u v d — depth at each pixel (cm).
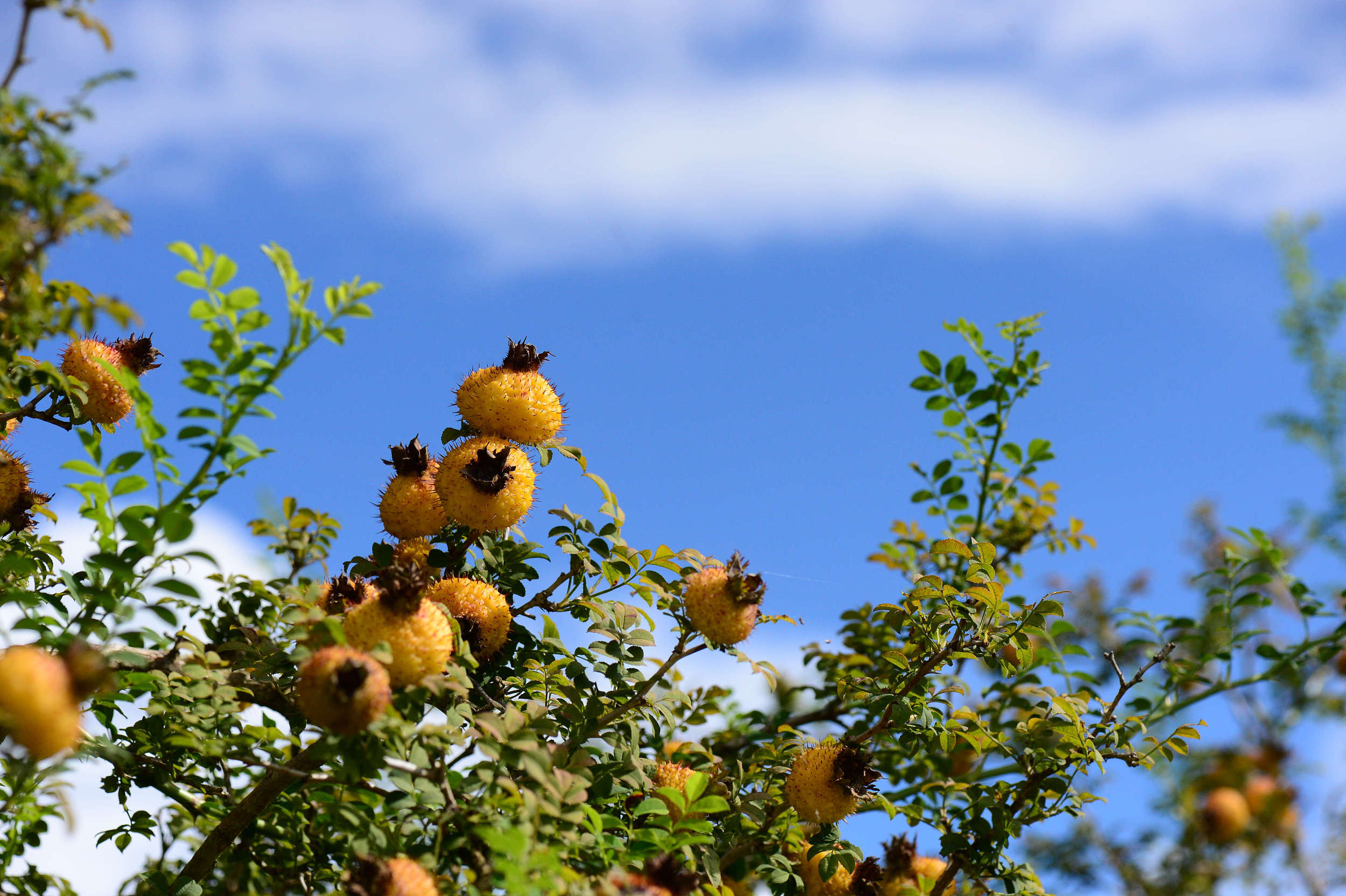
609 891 85
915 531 125
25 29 86
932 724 101
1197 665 115
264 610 97
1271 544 117
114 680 90
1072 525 123
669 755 105
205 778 98
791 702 116
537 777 88
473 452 97
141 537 87
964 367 120
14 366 94
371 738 87
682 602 96
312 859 96
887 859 102
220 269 87
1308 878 129
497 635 97
